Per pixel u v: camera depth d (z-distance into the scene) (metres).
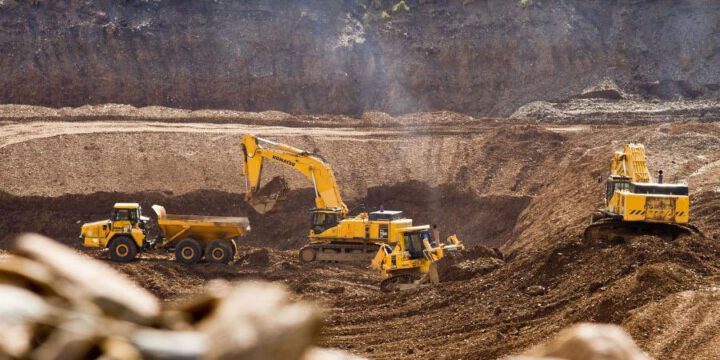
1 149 66.38
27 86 84.25
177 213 64.88
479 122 79.31
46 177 64.75
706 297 24.67
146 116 77.12
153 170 67.00
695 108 81.56
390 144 73.19
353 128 78.50
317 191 54.25
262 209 55.22
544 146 70.62
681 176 54.84
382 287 41.47
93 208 63.62
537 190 65.88
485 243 64.06
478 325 28.83
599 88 88.44
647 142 62.25
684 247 31.31
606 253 32.69
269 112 80.56
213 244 48.06
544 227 53.56
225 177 67.44
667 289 25.83
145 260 49.00
